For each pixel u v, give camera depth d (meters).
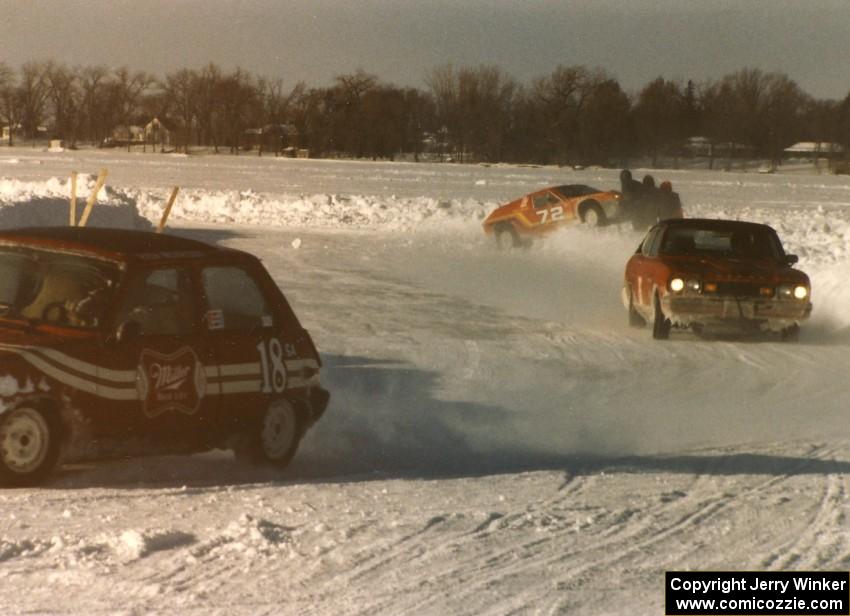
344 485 14.12
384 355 25.05
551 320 31.86
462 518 12.53
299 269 41.66
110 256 14.03
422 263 45.53
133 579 9.85
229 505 12.63
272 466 15.18
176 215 65.88
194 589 9.68
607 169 191.25
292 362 15.52
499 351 26.19
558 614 9.54
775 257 29.78
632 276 30.62
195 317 14.38
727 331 30.36
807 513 13.33
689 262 28.58
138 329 13.43
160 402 13.75
